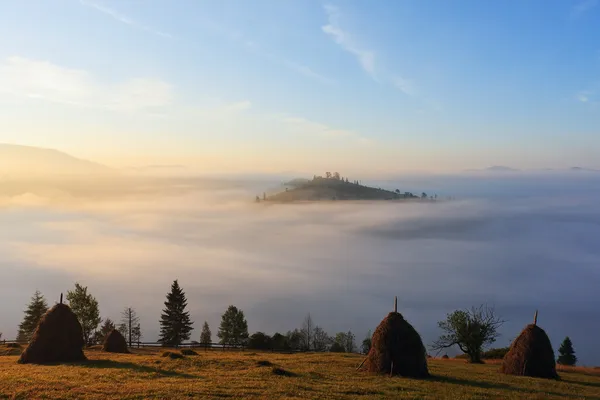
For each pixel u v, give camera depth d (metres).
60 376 28.98
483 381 34.25
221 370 34.06
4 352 46.59
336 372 35.38
